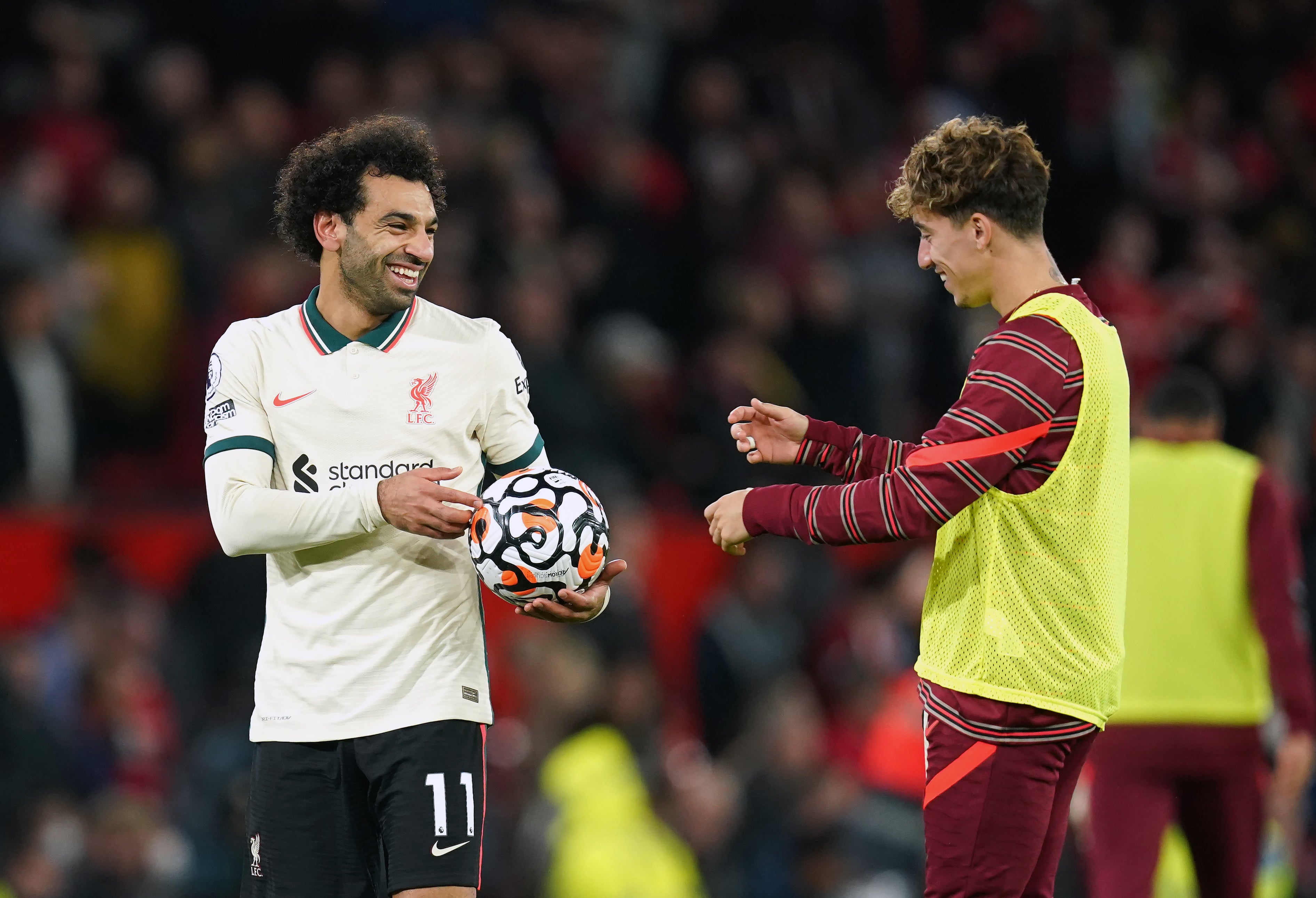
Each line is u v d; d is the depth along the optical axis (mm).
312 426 13586
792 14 47594
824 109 45844
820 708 32500
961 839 12930
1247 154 54312
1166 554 19562
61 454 31234
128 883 25297
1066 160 47719
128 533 29984
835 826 27469
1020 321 12828
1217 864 19688
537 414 33125
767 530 13117
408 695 13516
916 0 50250
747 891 27422
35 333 31203
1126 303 44719
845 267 41812
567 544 13273
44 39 37344
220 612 29297
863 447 13906
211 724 28109
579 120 42062
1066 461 12664
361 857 13836
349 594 13562
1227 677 19453
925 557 23750
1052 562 12781
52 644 28156
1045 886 13359
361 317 13781
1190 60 55375
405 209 13438
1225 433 39812
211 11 40281
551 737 23203
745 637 32594
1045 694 12742
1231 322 42875
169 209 35406
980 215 13023
